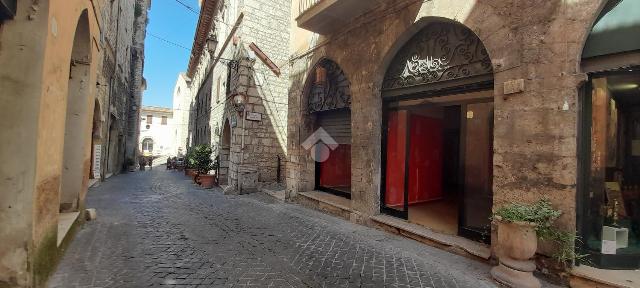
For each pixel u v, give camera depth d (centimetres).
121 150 1939
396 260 420
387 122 615
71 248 434
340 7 594
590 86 351
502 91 396
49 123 319
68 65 380
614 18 328
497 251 392
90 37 519
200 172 1340
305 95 843
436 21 497
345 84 725
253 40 1152
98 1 579
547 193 352
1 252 272
